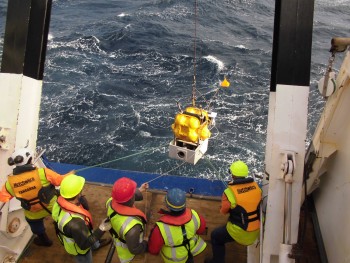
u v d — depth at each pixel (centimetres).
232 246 491
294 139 361
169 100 1856
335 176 473
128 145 1534
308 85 357
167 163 1423
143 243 336
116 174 639
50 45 2414
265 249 376
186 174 1358
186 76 2109
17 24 412
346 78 434
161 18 3033
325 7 3612
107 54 2352
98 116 1717
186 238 336
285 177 351
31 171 388
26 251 476
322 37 2877
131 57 2319
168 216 336
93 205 556
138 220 330
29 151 390
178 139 462
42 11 418
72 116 1705
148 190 588
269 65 2294
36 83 441
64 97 1845
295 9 352
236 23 3067
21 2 410
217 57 2364
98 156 1475
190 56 2358
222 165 1390
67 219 335
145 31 2730
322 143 481
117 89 1944
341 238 423
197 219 342
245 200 378
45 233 465
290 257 350
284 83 359
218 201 569
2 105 416
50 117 1688
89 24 2848
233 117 1683
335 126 467
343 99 448
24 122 429
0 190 412
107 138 1570
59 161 1441
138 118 1698
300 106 358
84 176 635
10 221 440
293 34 354
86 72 2114
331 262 450
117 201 329
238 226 386
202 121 464
